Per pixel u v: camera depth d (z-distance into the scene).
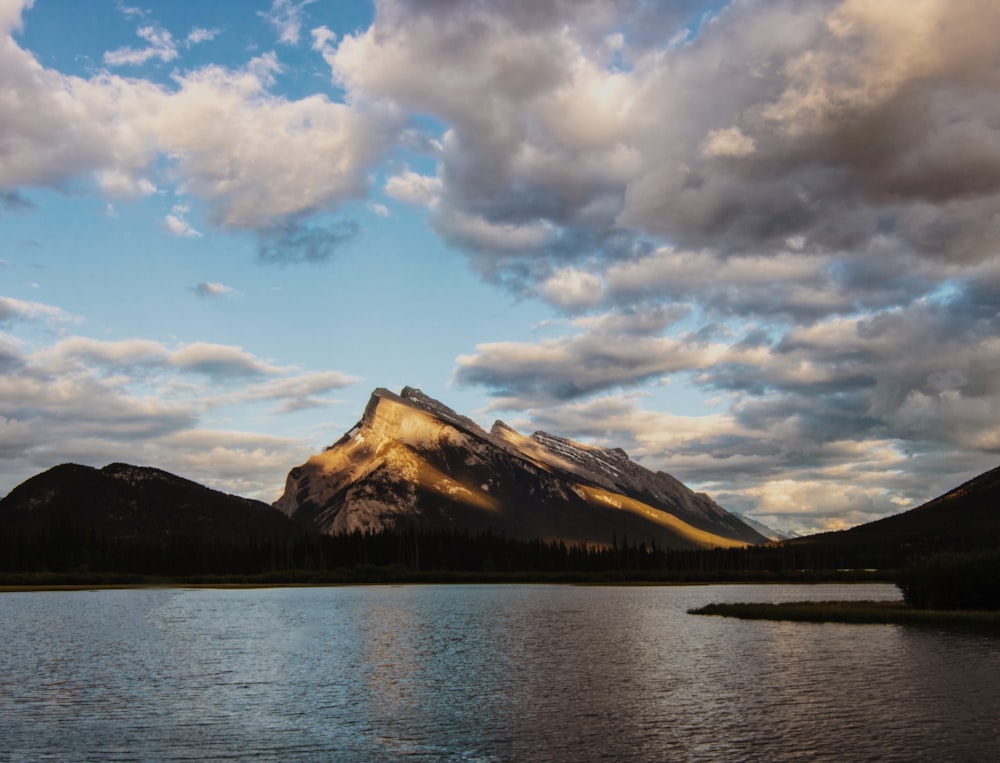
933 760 39.22
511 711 52.03
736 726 46.69
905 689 56.91
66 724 49.31
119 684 63.75
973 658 70.75
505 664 73.44
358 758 41.38
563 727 47.34
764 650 79.12
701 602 169.50
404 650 84.50
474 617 128.25
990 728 45.28
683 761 39.84
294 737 45.69
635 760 40.22
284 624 116.19
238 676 67.56
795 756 40.19
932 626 96.75
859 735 44.03
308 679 65.75
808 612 111.06
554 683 62.62
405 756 41.66
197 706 54.59
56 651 84.75
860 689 57.19
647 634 97.50
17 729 48.03
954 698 53.56
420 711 52.38
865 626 98.56
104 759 41.62
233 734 46.53
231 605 160.75
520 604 163.00
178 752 42.78
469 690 60.00
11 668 72.50
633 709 52.12
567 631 103.12
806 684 59.66
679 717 49.47
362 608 151.00
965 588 110.94
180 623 118.06
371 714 51.53
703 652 78.94
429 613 137.38
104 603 167.75
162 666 73.56
